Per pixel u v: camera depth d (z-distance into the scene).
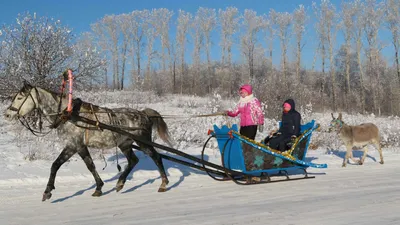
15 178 9.66
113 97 24.75
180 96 41.47
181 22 56.41
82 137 8.24
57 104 8.23
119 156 12.95
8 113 7.94
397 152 16.58
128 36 55.84
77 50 18.34
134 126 8.98
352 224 5.06
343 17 48.19
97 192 8.28
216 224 5.45
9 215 6.71
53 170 7.95
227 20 56.25
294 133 9.60
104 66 19.50
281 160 9.41
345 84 53.94
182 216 6.14
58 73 17.38
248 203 7.09
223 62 56.88
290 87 27.69
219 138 9.68
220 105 19.78
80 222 6.06
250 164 9.05
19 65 16.23
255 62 59.47
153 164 12.13
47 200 7.88
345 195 7.55
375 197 7.09
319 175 10.69
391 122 24.25
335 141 17.61
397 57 44.59
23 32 17.28
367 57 48.62
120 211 6.81
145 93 33.94
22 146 13.65
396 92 43.94
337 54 54.72
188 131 16.62
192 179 10.20
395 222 5.07
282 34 52.00
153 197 8.08
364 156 13.29
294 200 7.18
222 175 9.73
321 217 5.56
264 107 21.44
